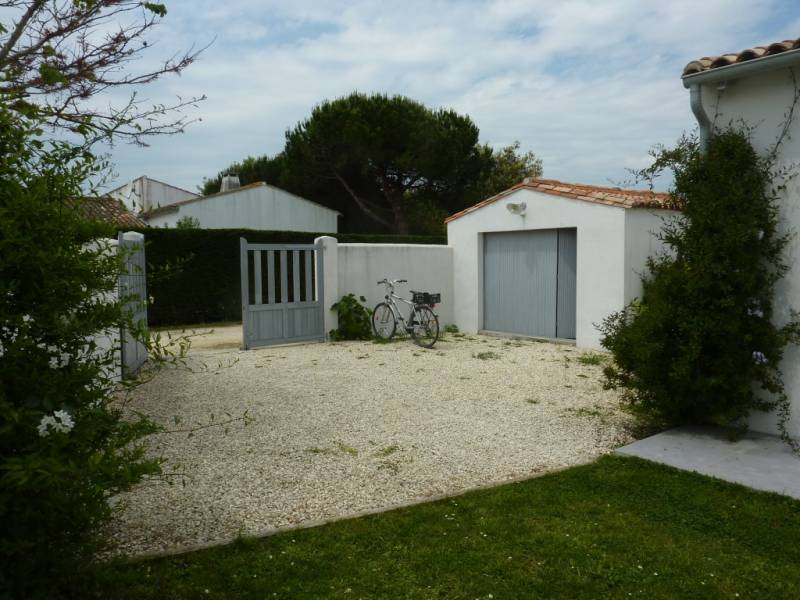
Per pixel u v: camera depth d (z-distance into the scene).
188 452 5.02
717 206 4.99
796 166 4.91
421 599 2.82
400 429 5.69
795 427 5.08
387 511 3.80
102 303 2.64
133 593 2.81
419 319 10.87
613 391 7.20
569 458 4.88
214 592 2.86
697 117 5.36
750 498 3.94
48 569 2.42
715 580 2.96
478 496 4.02
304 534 3.48
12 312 2.35
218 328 14.29
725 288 4.87
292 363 9.10
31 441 2.22
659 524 3.58
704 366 5.13
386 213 27.77
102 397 2.62
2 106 2.44
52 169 2.52
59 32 4.39
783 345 4.91
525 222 11.44
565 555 3.20
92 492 2.29
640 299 10.03
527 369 8.61
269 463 4.76
